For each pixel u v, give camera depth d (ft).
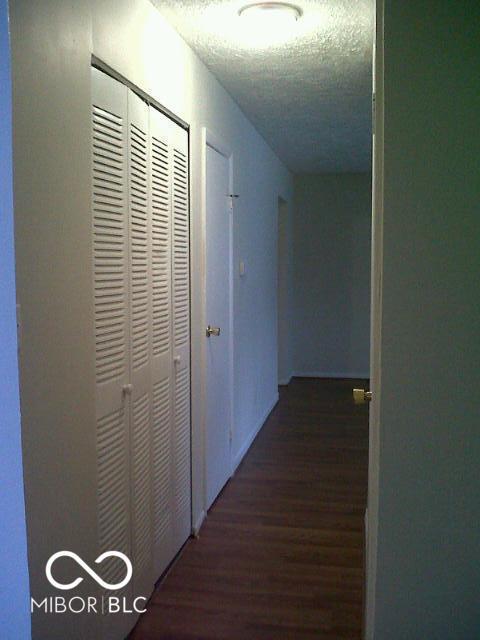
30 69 4.76
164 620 7.50
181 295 9.17
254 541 9.67
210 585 8.30
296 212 23.29
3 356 4.65
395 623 5.06
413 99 4.70
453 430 4.85
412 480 4.93
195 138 9.57
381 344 4.90
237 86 11.18
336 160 19.65
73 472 5.61
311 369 23.65
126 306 6.99
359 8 7.73
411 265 4.80
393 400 4.91
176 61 8.57
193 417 9.76
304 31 8.52
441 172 4.72
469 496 4.87
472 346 4.78
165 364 8.43
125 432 6.99
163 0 7.45
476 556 4.90
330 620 7.49
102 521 6.38
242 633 7.24
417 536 4.97
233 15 7.93
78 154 5.63
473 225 4.71
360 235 22.89
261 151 15.80
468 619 4.96
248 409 14.65
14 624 4.88
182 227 9.14
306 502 11.30
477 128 4.65
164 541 8.49
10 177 4.52
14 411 4.67
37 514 4.94
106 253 6.43
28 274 4.76
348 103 12.37
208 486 10.76
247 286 14.25
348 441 15.28
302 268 23.41
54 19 5.14
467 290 4.75
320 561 8.99
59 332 5.30
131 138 7.07
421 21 4.66
